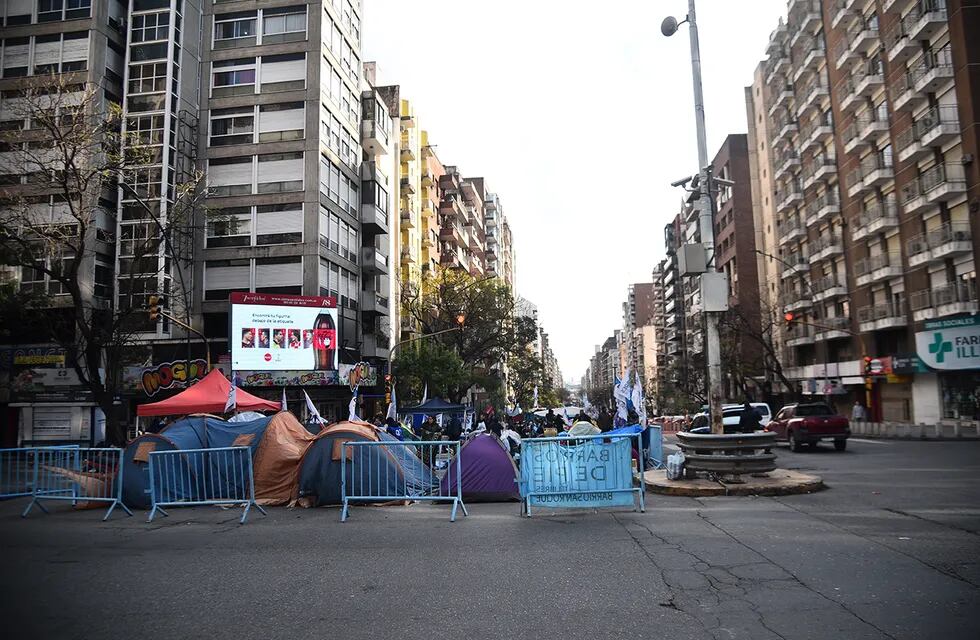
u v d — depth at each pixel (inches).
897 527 301.6
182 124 1309.1
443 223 2797.7
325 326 1251.8
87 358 840.9
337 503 436.1
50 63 1251.2
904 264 1448.1
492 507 421.7
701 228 502.9
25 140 936.3
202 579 242.4
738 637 168.4
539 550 277.3
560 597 207.5
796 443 855.7
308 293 1290.6
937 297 1315.2
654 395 3523.6
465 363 1851.6
